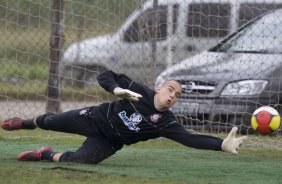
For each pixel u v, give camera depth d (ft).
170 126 78.33
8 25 142.20
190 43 132.36
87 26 142.61
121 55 139.54
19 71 144.97
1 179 70.13
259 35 123.34
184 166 85.51
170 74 118.21
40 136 116.06
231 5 132.26
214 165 87.15
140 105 78.48
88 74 144.56
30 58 147.33
